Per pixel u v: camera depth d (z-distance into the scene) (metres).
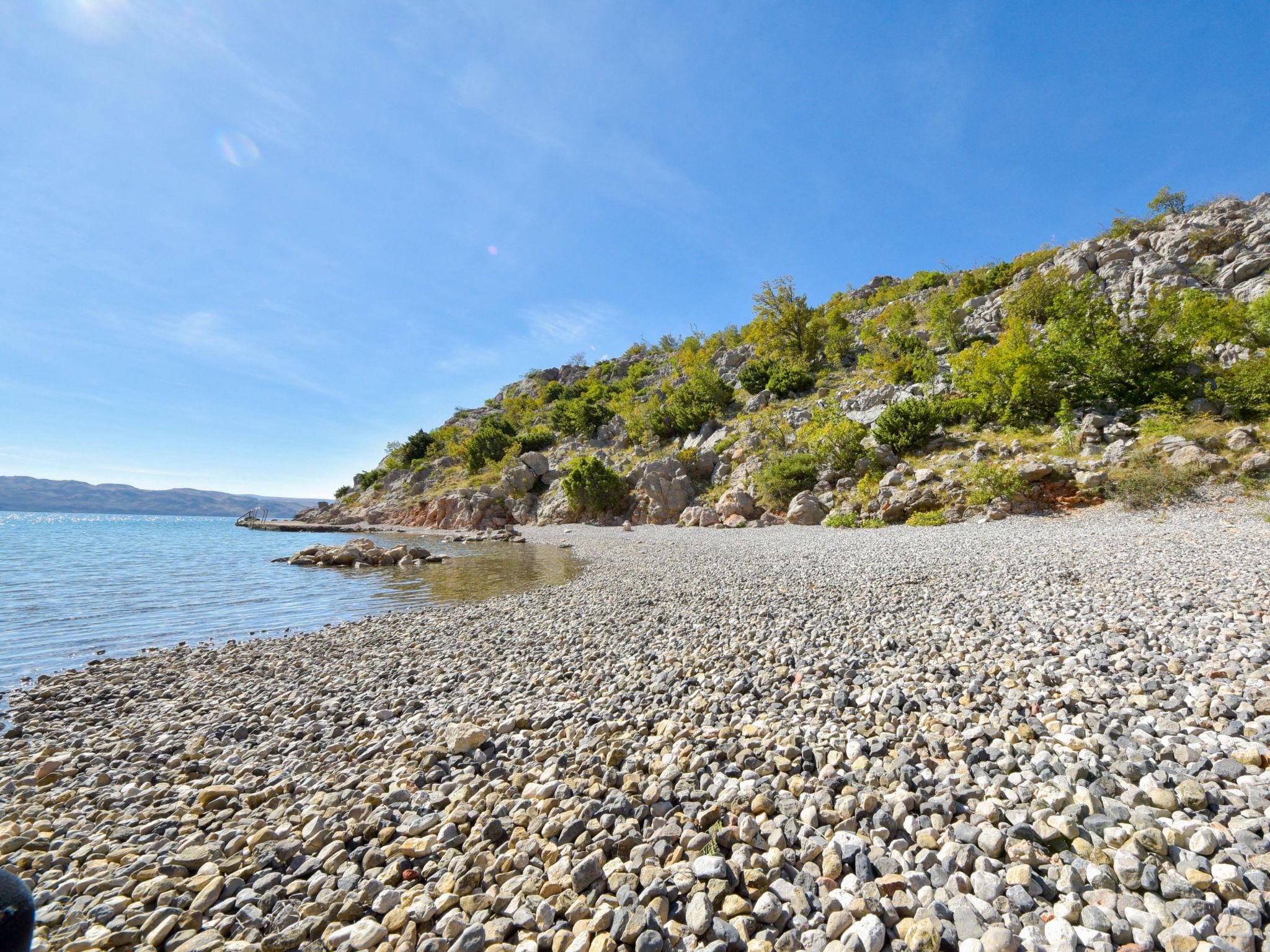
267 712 6.70
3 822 4.32
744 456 37.09
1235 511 15.30
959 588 9.78
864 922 2.51
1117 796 3.31
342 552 25.12
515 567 21.80
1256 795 3.05
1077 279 36.88
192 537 43.09
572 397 80.81
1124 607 7.33
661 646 8.10
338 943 2.75
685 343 76.12
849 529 23.94
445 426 87.19
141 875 3.41
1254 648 5.23
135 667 9.05
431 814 3.96
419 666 8.30
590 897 2.93
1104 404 23.97
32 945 2.82
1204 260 31.20
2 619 13.06
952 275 58.66
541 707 6.04
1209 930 2.27
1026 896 2.55
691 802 3.72
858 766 3.96
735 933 2.57
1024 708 4.66
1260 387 19.14
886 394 35.09
